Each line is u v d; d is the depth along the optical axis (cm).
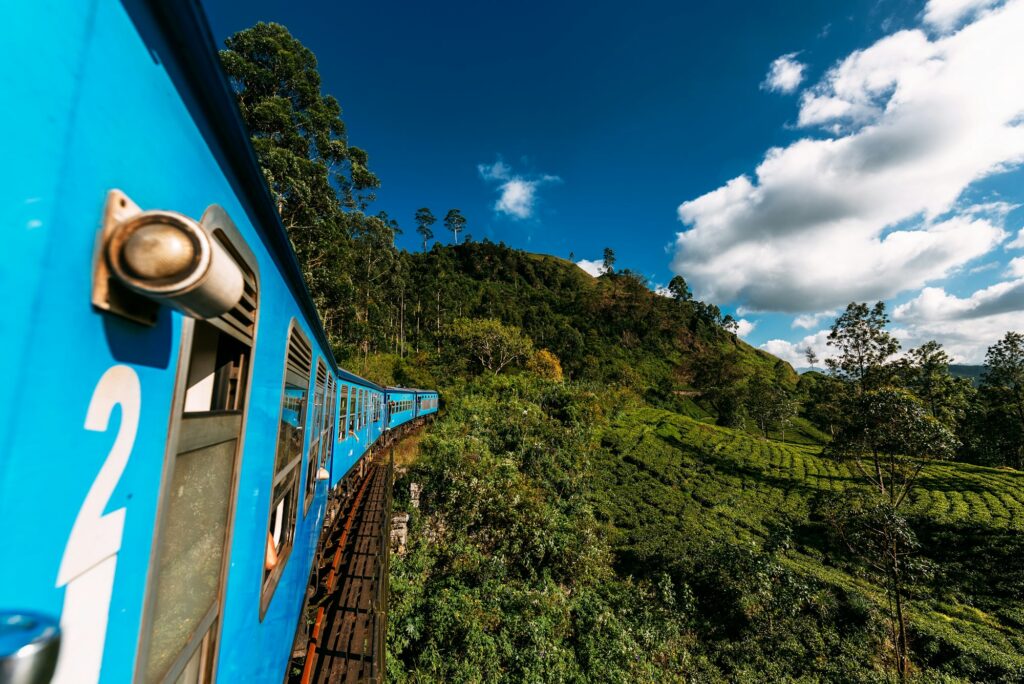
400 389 1772
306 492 391
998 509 1900
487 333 3803
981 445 3475
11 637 46
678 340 9156
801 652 1219
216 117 137
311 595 543
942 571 1578
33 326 66
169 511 122
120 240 79
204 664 156
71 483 77
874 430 1305
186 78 118
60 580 75
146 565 106
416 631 926
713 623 1342
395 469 1516
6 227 62
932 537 1778
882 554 1277
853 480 2431
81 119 76
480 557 1302
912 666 1165
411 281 6056
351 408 896
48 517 71
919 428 1218
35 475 68
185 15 103
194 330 134
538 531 1427
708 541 1691
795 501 2241
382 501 1016
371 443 1232
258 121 1861
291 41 2078
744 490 2378
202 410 154
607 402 3438
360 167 2644
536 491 1725
